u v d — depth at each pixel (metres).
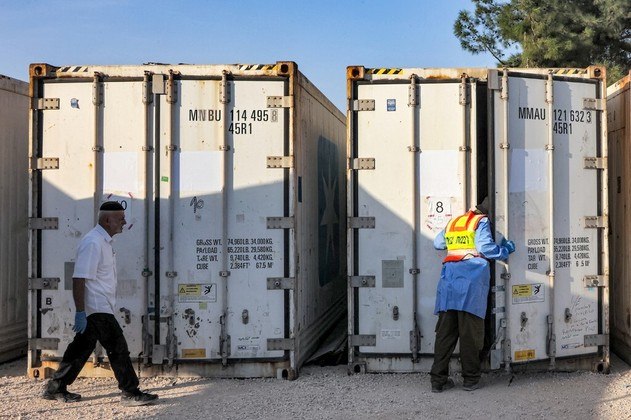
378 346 6.82
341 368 7.18
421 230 6.79
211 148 6.67
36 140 6.76
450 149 6.77
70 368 6.01
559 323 6.87
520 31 16.86
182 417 5.61
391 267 6.80
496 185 6.63
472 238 6.37
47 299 6.74
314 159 7.90
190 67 6.68
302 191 7.12
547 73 6.87
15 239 7.88
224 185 6.63
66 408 5.85
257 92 6.69
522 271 6.71
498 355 6.59
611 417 5.54
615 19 16.17
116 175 6.68
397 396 6.16
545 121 6.87
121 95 6.69
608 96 8.33
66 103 6.73
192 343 6.65
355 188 6.86
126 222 6.64
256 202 6.68
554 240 6.86
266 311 6.67
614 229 8.00
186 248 6.65
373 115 6.84
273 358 6.68
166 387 6.43
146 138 6.64
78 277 5.82
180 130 6.67
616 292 7.91
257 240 6.67
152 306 6.65
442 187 6.77
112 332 5.92
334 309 9.36
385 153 6.82
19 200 7.96
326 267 8.75
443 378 6.29
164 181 6.66
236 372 6.68
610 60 17.22
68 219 6.71
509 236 6.65
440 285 6.44
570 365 6.97
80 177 6.71
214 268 6.65
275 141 6.68
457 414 5.67
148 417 5.60
